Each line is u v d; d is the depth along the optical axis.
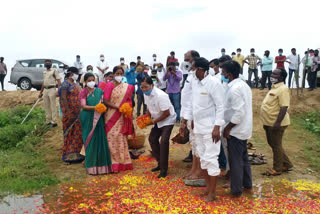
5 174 5.75
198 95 4.44
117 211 4.22
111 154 6.13
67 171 6.20
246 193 4.86
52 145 8.01
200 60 4.37
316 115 10.18
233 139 4.52
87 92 6.25
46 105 9.41
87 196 4.85
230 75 4.61
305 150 7.42
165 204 4.41
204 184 5.16
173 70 9.63
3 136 8.50
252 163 6.45
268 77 13.01
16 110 11.12
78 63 13.95
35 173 5.95
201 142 4.51
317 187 5.12
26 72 14.70
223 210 4.17
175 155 7.20
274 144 5.69
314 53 12.53
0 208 4.41
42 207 4.43
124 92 6.19
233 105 4.43
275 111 5.54
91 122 6.07
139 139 7.64
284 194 4.80
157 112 5.69
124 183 5.44
